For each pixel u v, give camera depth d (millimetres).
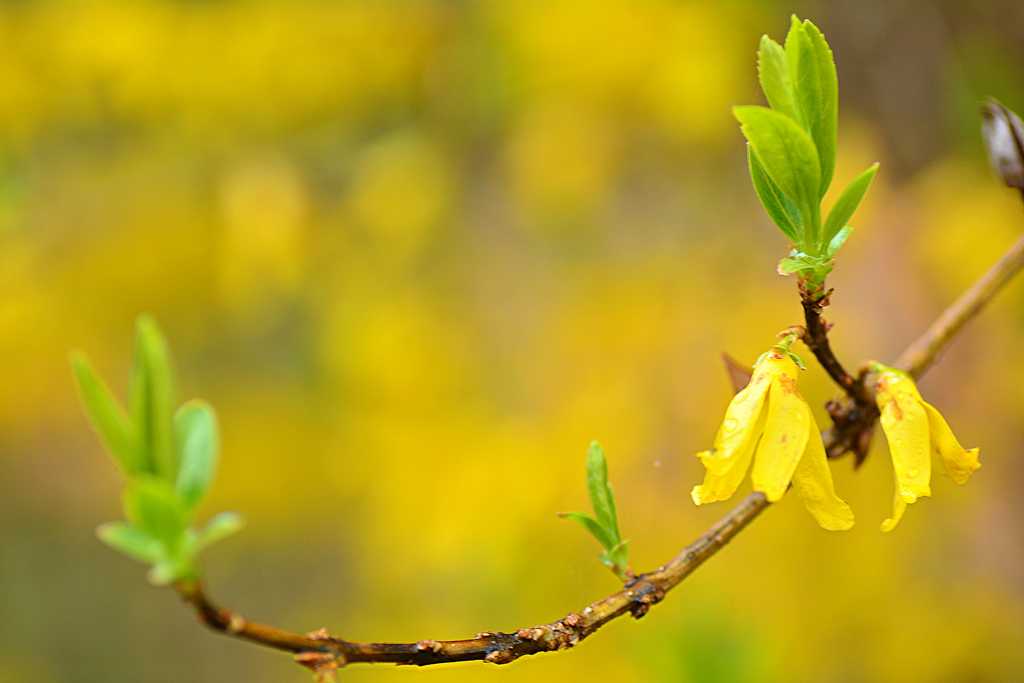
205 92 995
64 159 1069
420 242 1129
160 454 422
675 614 792
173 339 1149
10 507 1672
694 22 898
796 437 436
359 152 1110
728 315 953
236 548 1569
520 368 1071
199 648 1822
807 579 857
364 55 995
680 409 922
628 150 1018
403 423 1065
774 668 773
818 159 436
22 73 975
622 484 922
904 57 986
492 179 1169
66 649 1841
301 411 1147
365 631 1048
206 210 1024
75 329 1055
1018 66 890
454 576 1000
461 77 1028
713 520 897
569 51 926
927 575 868
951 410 885
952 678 843
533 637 436
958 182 877
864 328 874
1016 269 488
